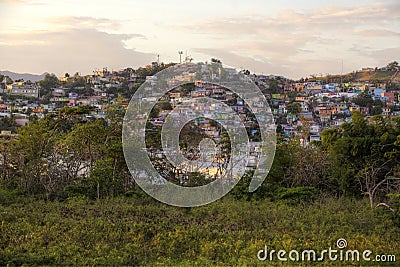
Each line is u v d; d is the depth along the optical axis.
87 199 14.61
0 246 10.49
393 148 16.28
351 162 16.56
